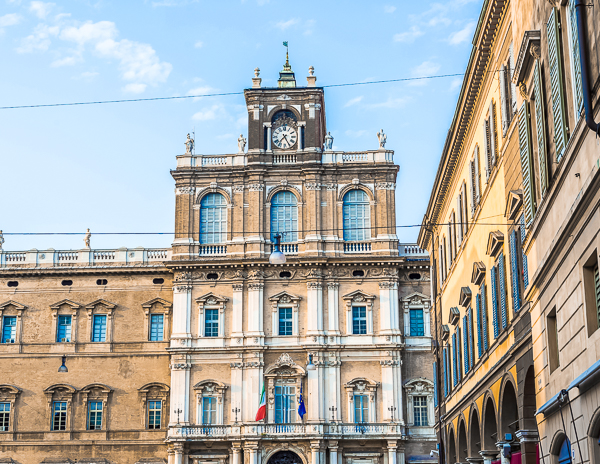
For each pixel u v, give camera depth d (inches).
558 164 979.3
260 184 3481.8
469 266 1859.0
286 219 3467.0
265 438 3186.5
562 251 980.6
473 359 1800.0
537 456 1221.1
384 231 3427.7
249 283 3390.7
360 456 3213.6
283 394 3280.0
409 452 3240.7
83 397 3395.7
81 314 3494.1
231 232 3459.6
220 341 3341.5
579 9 827.4
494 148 1544.0
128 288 3501.5
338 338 3319.4
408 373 3326.8
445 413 2345.0
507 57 1409.9
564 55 946.7
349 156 3513.8
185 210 3494.1
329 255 3400.6
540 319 1131.9
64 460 3331.7
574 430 948.6
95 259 3553.2
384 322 3336.6
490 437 1653.5
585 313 888.3
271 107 3580.2
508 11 1381.6
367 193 3479.3
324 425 3213.6
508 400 1449.3
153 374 3403.1
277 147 3543.3
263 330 3346.5
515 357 1341.0
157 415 3366.1
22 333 3476.9
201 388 3287.4
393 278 3383.4
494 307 1528.1
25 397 3412.9
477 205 1732.3
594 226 840.9
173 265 3408.0
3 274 3521.2
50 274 3521.2
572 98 922.1
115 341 3449.8
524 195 1213.7
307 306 3358.8
